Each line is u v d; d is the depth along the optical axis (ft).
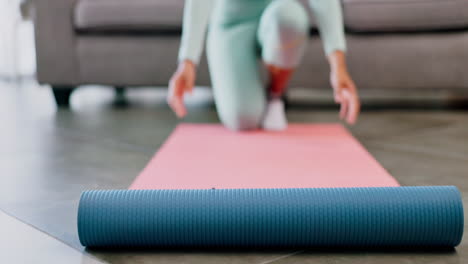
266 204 2.52
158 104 8.38
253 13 5.53
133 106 8.13
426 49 7.14
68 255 2.49
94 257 2.47
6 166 4.21
